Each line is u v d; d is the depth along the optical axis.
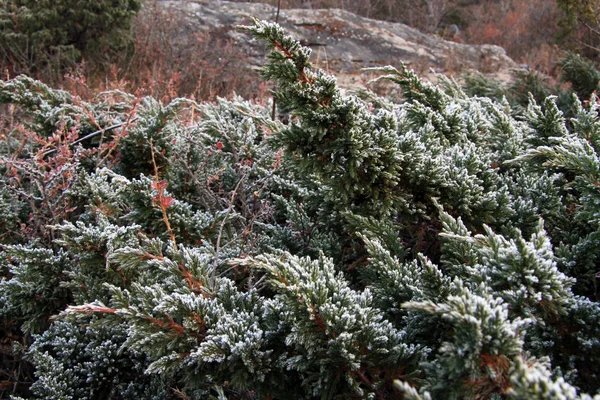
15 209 2.22
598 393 1.05
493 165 2.20
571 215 1.80
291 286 1.20
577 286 1.48
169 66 5.92
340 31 8.21
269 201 2.15
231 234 2.05
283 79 1.57
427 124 2.02
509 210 1.71
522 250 1.14
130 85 5.66
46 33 5.91
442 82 3.35
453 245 1.49
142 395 1.52
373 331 1.24
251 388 1.38
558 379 0.87
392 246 1.64
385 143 1.62
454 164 1.84
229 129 2.51
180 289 1.45
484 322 0.95
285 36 1.54
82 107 2.71
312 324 1.23
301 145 1.65
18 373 1.80
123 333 1.61
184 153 2.40
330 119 1.55
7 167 2.40
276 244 1.91
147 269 1.69
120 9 6.34
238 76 6.11
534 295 1.11
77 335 1.67
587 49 6.67
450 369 0.96
